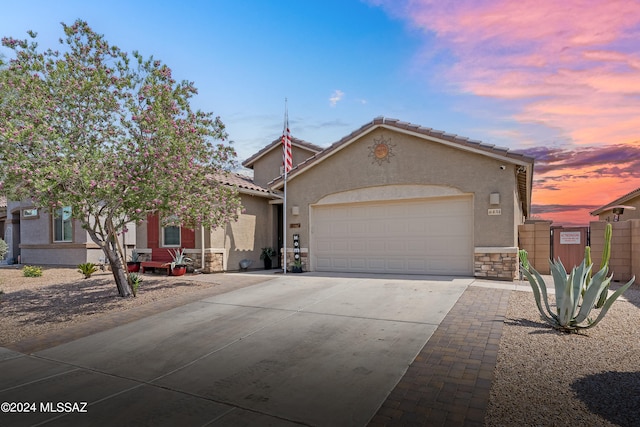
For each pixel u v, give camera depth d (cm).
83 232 1747
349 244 1323
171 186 883
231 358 550
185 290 1047
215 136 1003
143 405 420
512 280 1058
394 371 475
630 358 487
